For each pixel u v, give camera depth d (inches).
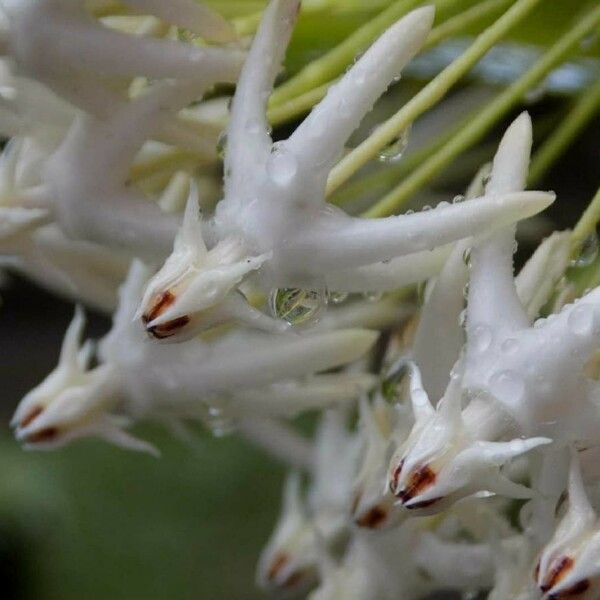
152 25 5.8
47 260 6.4
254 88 5.7
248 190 5.7
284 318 5.7
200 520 11.4
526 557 5.9
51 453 11.7
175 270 5.7
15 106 5.9
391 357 6.1
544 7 6.6
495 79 6.9
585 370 5.6
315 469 7.5
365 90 5.6
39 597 11.4
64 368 6.4
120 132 5.8
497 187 5.6
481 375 5.7
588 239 5.9
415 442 5.6
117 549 11.4
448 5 6.3
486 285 5.7
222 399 6.3
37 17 5.7
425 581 6.5
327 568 6.8
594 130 7.7
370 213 6.0
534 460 5.7
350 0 6.4
